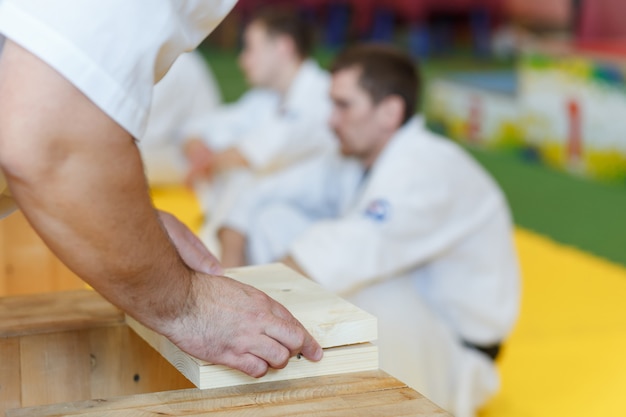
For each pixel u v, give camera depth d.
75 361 1.26
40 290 1.81
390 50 2.49
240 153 3.71
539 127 5.65
